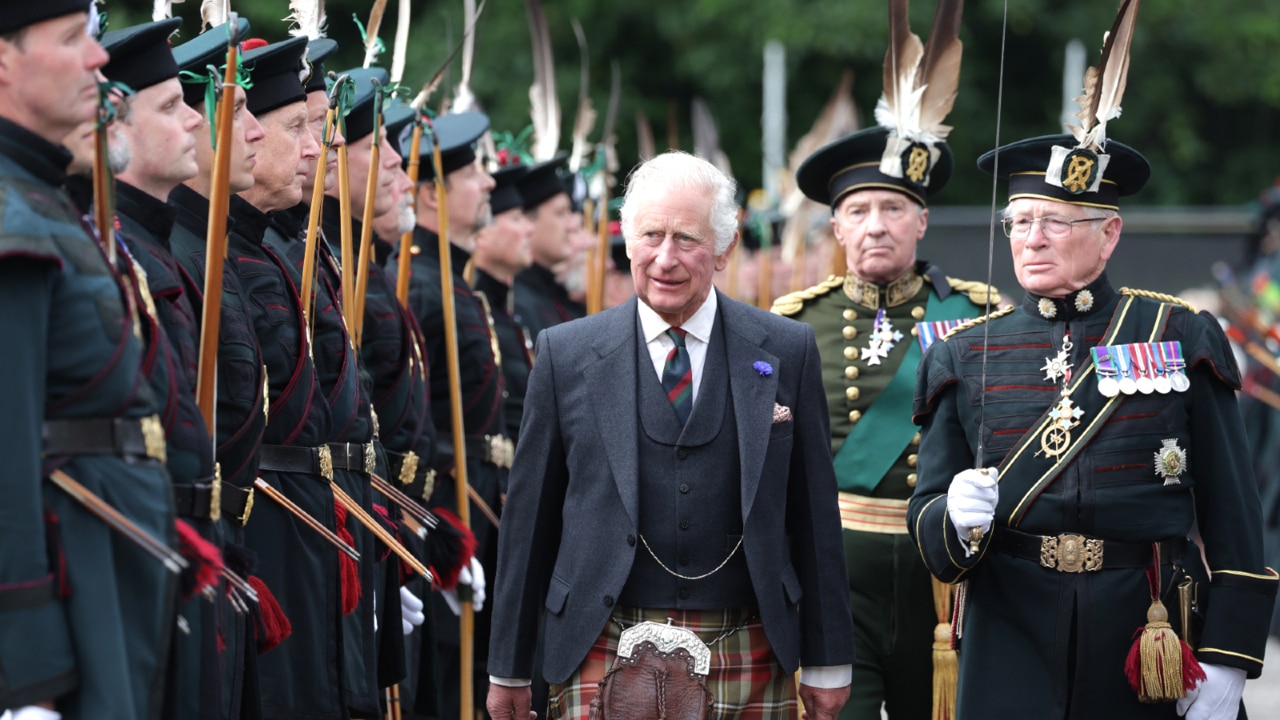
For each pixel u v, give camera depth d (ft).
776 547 42.42
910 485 55.52
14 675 30.96
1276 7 223.92
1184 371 45.32
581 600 42.29
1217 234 153.28
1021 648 45.32
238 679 40.29
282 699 44.52
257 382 42.91
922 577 54.60
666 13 198.39
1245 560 44.65
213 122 39.60
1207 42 221.25
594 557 42.29
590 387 43.16
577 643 42.24
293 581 45.14
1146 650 43.62
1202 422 45.39
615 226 102.47
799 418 43.68
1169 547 44.98
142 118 39.29
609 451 42.52
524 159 91.30
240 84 41.39
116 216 39.11
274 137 47.11
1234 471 44.98
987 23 213.46
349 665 48.26
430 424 59.41
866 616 54.70
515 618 43.50
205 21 49.01
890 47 58.85
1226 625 44.34
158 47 39.60
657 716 41.11
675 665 41.47
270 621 42.14
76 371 32.89
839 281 60.64
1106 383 45.19
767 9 194.90
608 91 198.39
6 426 31.09
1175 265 153.99
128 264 36.09
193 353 39.34
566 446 43.50
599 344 43.62
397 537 53.31
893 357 57.82
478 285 76.07
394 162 57.41
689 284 42.32
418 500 58.65
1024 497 45.11
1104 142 46.24
